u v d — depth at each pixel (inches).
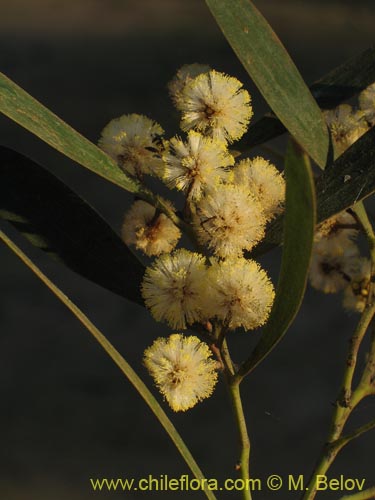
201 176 8.4
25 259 7.6
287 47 76.9
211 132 8.7
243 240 8.3
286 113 8.6
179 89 9.0
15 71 72.7
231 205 8.3
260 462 31.8
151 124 8.9
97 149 8.4
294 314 7.6
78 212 8.8
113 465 32.0
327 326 39.5
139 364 38.2
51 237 8.8
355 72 9.4
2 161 8.7
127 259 8.8
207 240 8.4
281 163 9.8
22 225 8.8
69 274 44.3
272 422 34.0
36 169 8.7
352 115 9.3
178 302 8.3
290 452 32.3
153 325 41.0
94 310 42.0
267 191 8.7
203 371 8.3
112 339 40.0
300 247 7.3
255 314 8.2
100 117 63.9
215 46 79.1
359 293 9.7
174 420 34.3
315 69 74.2
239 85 8.7
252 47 8.5
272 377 36.5
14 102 8.1
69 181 53.3
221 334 8.3
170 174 8.5
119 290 8.8
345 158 8.4
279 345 38.7
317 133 8.7
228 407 34.9
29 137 58.6
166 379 8.3
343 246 9.7
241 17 8.5
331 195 8.4
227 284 8.2
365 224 8.8
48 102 66.7
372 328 8.8
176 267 8.3
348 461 29.3
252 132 9.2
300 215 7.2
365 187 8.3
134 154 8.8
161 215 9.0
